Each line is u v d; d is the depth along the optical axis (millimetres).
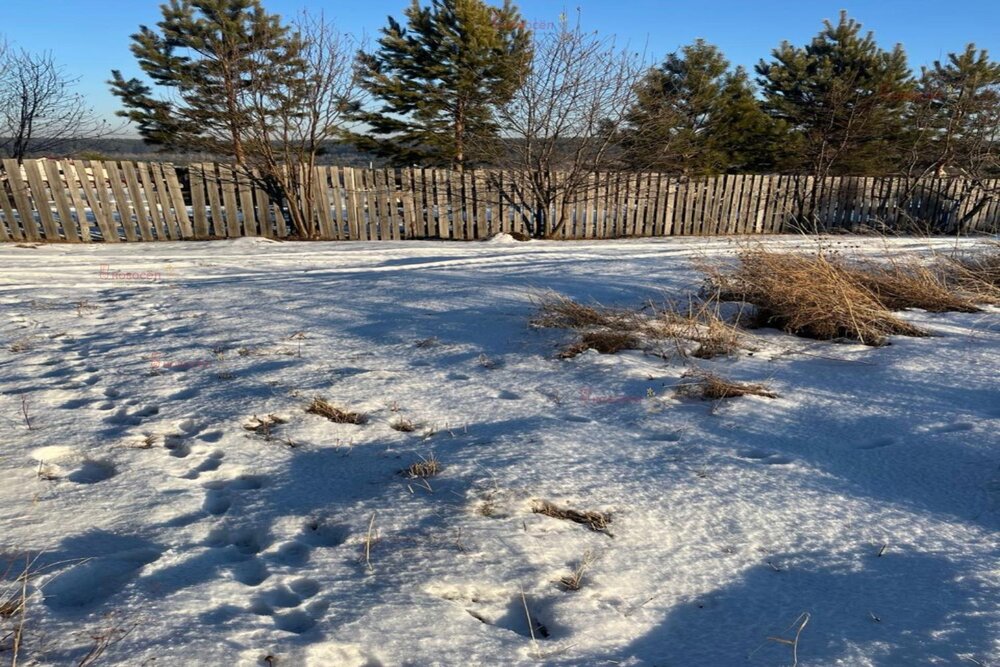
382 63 19781
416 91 19484
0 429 3383
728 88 21000
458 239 12312
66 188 10727
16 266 8359
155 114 16188
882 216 15586
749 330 5242
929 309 5809
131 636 1890
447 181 12148
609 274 7375
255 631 1941
